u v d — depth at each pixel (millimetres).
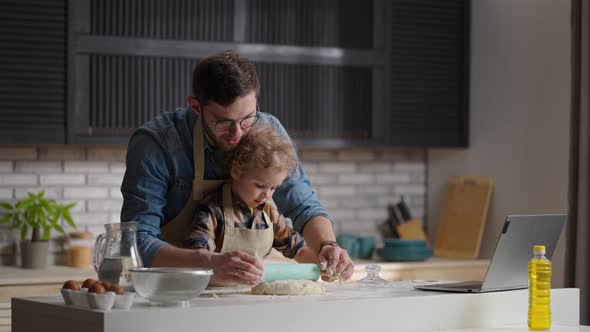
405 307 2293
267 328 2088
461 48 5430
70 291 2076
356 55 5145
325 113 5117
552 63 4766
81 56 4594
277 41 4984
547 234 2580
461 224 5336
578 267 4254
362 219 5586
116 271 2131
